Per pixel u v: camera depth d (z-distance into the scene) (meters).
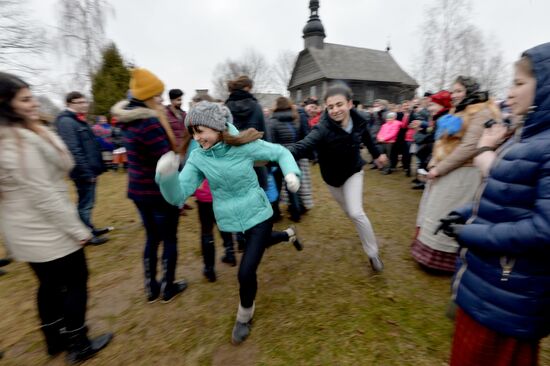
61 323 2.04
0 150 1.46
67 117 3.54
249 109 3.09
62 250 1.73
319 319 2.29
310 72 32.97
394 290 2.60
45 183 1.59
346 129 2.60
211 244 2.81
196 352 2.05
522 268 1.07
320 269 3.00
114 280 2.97
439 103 3.32
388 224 4.11
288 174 1.91
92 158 3.78
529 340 1.12
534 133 1.06
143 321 2.37
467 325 1.27
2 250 3.79
